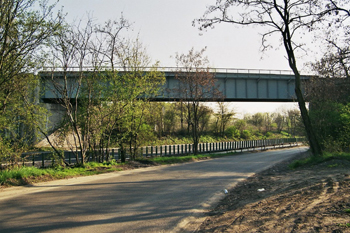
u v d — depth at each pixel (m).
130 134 19.67
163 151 34.50
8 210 7.39
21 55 12.13
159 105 21.27
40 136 15.27
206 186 11.49
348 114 20.14
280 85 38.16
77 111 17.41
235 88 36.97
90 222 6.43
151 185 11.48
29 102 14.76
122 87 17.86
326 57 20.23
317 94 23.72
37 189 10.28
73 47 15.21
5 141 12.95
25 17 11.98
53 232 5.73
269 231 5.28
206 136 54.81
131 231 5.87
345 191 8.16
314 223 5.41
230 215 6.93
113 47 17.70
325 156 16.88
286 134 74.31
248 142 44.00
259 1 17.80
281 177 13.39
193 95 29.11
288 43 18.56
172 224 6.36
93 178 13.19
